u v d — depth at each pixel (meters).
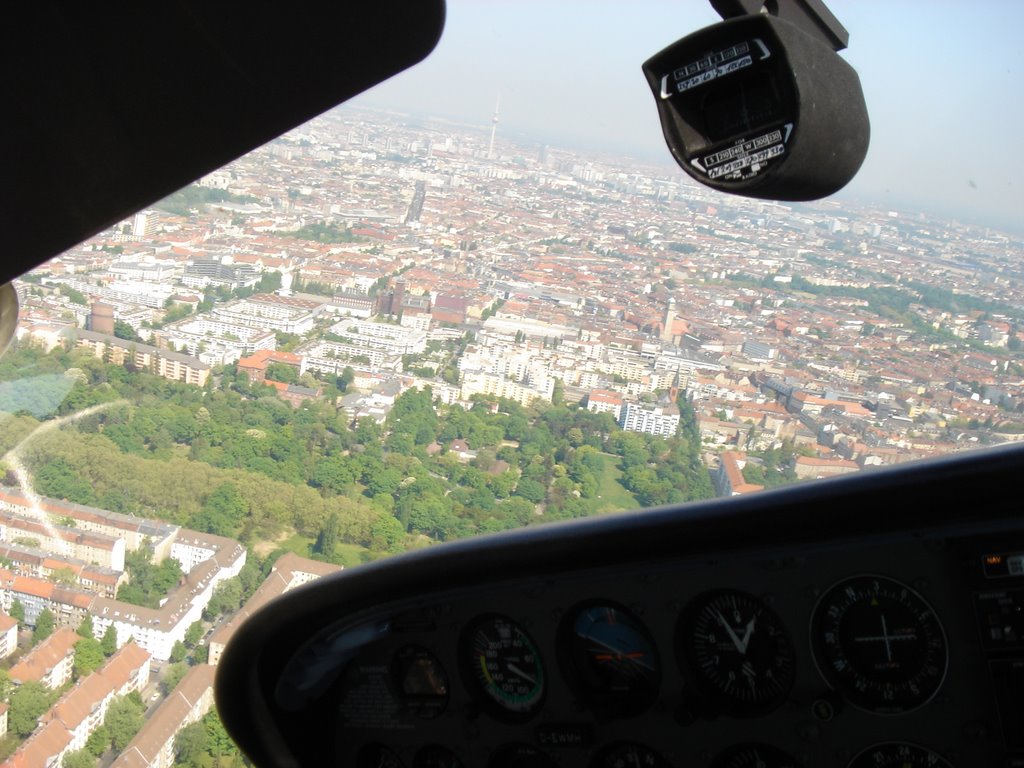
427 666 0.86
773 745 0.75
